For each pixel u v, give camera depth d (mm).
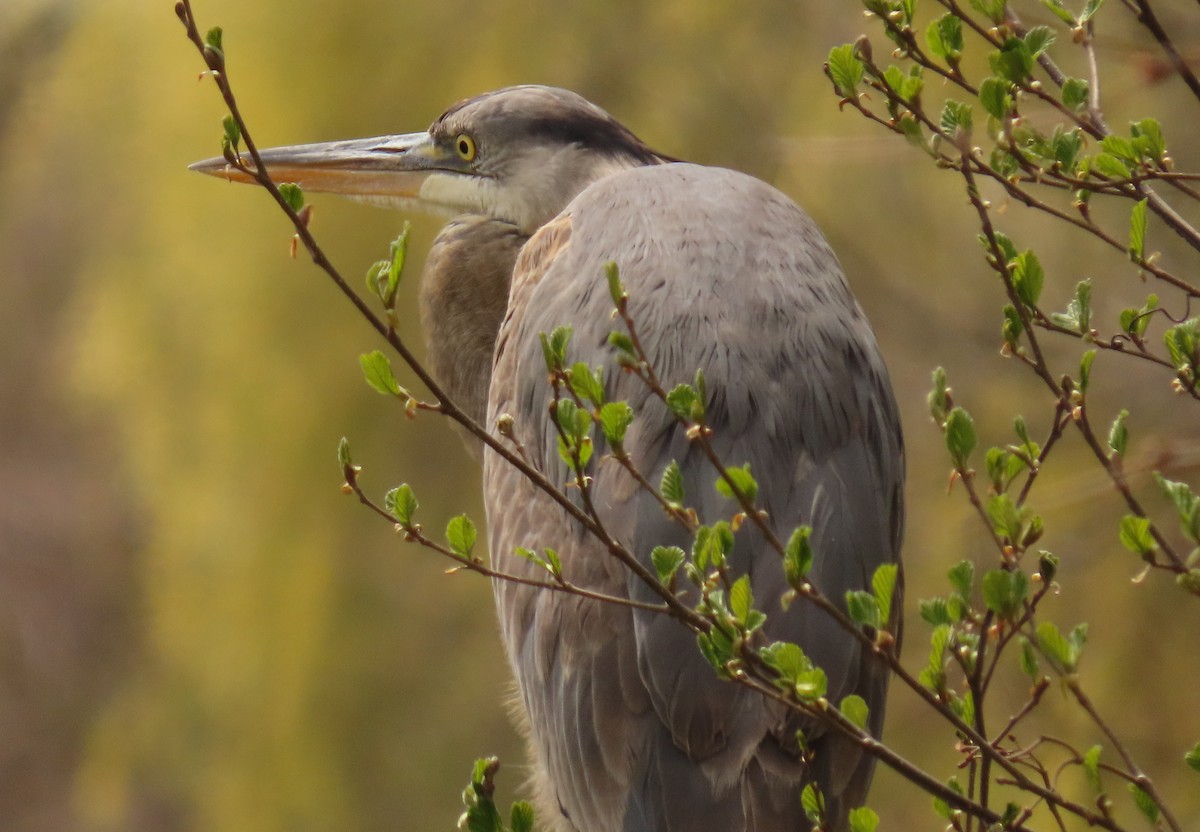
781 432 5430
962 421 4281
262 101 13266
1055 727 10164
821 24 12422
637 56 12719
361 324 13281
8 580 23719
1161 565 4246
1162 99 10578
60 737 23625
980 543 9883
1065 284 11492
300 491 13586
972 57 11133
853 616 4012
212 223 13516
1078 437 11211
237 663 13938
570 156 7785
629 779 5125
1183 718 10648
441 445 13531
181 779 15391
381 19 13070
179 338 13711
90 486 23578
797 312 5660
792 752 5012
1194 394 4484
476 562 4336
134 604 23000
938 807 4336
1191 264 11016
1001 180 4688
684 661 5059
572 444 4164
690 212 5934
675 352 5488
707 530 4035
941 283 12422
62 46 15930
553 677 5406
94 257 16609
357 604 13867
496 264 7828
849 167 12414
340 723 13938
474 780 4184
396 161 8062
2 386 22906
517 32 12898
